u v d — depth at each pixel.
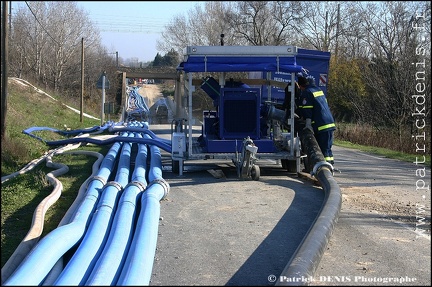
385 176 11.81
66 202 8.89
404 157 16.09
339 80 29.70
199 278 5.26
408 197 9.20
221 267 5.59
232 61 10.67
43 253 4.99
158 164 11.49
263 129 12.09
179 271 5.47
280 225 7.26
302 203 8.63
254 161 11.02
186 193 9.55
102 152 15.95
